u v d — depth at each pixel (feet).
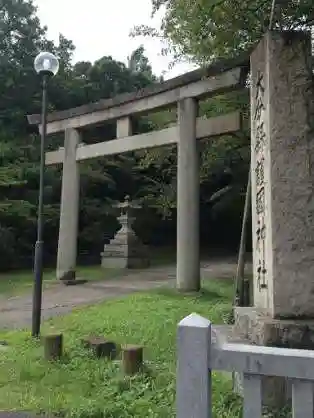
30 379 15.46
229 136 35.17
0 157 63.62
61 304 32.22
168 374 15.12
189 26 26.48
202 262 70.13
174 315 24.89
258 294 14.92
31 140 70.69
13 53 75.05
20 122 71.87
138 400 12.92
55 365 16.74
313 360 6.56
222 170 52.95
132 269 58.23
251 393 6.88
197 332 7.17
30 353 18.57
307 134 13.52
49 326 24.56
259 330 12.32
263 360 6.82
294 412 6.62
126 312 26.04
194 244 33.55
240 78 30.09
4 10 75.31
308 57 14.01
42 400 13.33
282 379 11.31
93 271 54.65
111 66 87.04
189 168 34.22
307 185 13.28
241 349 7.02
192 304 28.19
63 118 45.52
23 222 62.80
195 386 7.05
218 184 68.85
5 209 58.59
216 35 25.43
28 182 65.62
